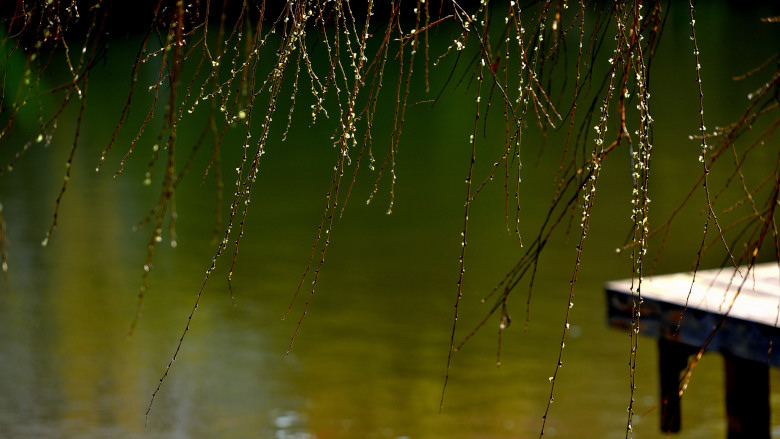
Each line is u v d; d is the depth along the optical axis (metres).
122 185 22.09
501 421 10.30
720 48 43.34
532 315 13.40
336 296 14.34
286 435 9.98
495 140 26.66
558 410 10.54
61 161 24.52
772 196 1.83
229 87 1.88
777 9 34.12
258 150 1.94
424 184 22.28
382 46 1.95
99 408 10.58
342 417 10.44
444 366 11.74
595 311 13.48
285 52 1.91
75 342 12.45
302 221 18.94
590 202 1.80
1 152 25.25
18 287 14.56
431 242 17.30
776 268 5.63
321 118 31.94
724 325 4.91
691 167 22.08
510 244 17.05
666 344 5.61
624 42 1.76
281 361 11.94
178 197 21.14
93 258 16.19
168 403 10.68
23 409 10.41
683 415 10.30
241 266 15.82
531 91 1.78
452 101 34.25
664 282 5.53
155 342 12.58
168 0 1.75
